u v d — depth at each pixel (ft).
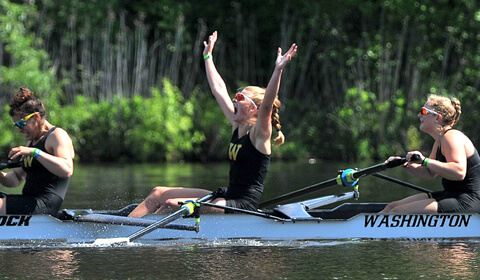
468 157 90.58
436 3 258.78
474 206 91.04
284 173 179.11
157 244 83.35
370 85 254.47
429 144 242.37
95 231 85.46
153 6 267.18
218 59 268.62
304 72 253.65
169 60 261.03
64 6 255.50
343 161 234.58
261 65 273.13
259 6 274.57
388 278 67.05
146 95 239.09
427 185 147.95
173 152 232.53
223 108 96.43
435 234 90.22
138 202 118.83
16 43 224.12
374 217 89.25
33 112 82.84
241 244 83.82
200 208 87.61
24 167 84.58
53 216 84.94
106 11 261.03
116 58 238.68
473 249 81.56
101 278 66.80
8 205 83.87
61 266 71.61
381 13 263.70
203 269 70.44
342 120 243.19
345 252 79.46
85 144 230.48
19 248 80.33
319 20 263.70
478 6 258.57
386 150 241.35
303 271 69.77
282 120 247.70
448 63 262.47
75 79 241.55
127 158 232.73
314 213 97.04
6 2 231.30
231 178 89.10
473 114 245.86
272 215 90.94
